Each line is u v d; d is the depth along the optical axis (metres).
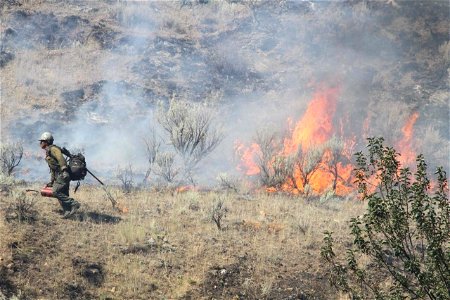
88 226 40.62
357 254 43.00
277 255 41.47
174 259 38.47
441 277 25.95
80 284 33.97
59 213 41.78
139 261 37.44
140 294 34.56
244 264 39.59
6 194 44.50
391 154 28.34
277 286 38.06
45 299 32.06
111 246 38.34
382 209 27.27
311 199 61.41
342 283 29.89
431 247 25.95
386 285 39.31
